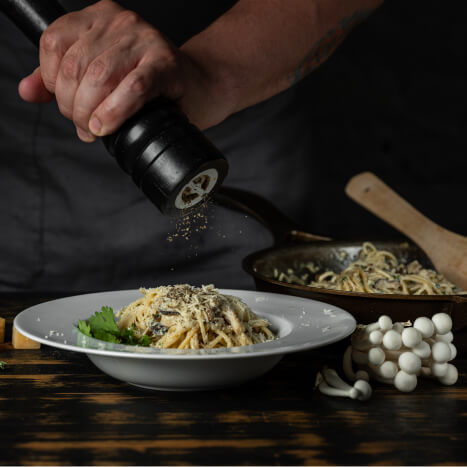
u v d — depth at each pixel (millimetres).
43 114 1739
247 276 1855
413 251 1435
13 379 889
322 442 706
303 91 1841
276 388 872
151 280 1852
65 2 1643
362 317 961
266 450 684
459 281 1307
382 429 741
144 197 1803
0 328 1026
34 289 1832
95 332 881
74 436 712
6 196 1778
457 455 678
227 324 921
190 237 1836
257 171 1875
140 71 793
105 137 836
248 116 1833
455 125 1992
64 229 1808
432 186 2014
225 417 771
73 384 873
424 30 1933
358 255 1410
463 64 1956
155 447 688
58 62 879
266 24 1204
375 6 1455
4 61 1709
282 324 942
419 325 856
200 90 994
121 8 909
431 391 869
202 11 1729
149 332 917
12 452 671
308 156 1889
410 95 1966
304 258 1361
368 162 1982
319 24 1301
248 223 1843
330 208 1980
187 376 801
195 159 761
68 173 1774
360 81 1938
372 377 896
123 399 823
